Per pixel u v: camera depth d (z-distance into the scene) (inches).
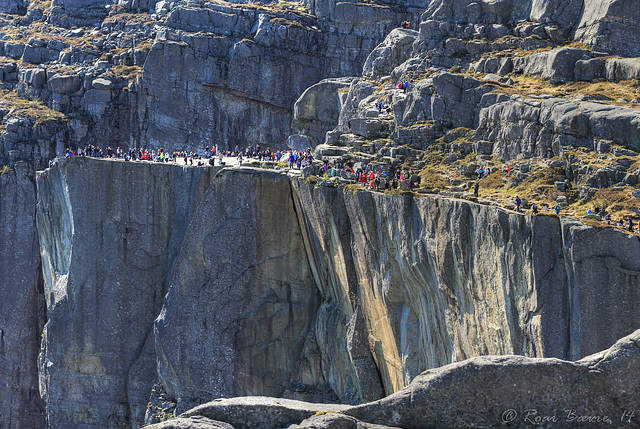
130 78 7199.8
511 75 4097.0
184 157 5339.6
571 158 2908.5
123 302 4904.0
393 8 7081.7
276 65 6998.0
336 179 3715.6
